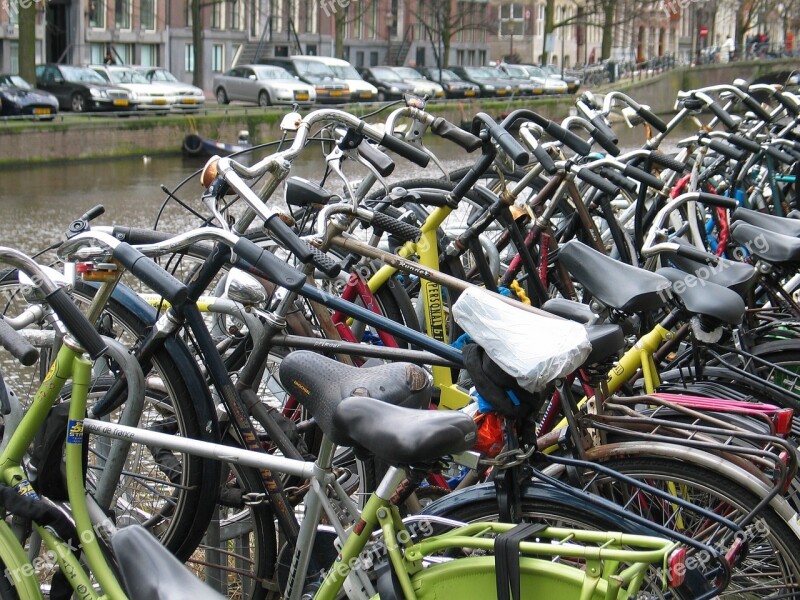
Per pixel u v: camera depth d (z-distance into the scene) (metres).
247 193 2.83
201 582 1.96
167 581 1.93
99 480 2.90
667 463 2.80
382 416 2.16
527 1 46.09
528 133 4.29
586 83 37.47
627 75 37.19
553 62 47.34
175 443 2.71
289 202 3.79
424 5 41.81
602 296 3.02
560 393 2.84
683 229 5.26
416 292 4.61
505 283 4.39
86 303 3.30
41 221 12.27
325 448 2.57
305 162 17.50
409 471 2.26
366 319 3.03
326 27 42.47
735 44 38.22
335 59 33.12
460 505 2.66
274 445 3.26
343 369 2.45
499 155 4.24
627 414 2.94
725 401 3.07
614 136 4.96
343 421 2.20
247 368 3.12
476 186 5.16
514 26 47.62
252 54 40.88
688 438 2.86
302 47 41.62
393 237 4.29
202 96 27.95
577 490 2.57
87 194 15.77
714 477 2.76
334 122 3.79
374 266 4.21
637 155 4.88
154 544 2.00
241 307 3.17
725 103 7.20
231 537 3.38
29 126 22.11
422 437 2.08
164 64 38.19
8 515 2.74
